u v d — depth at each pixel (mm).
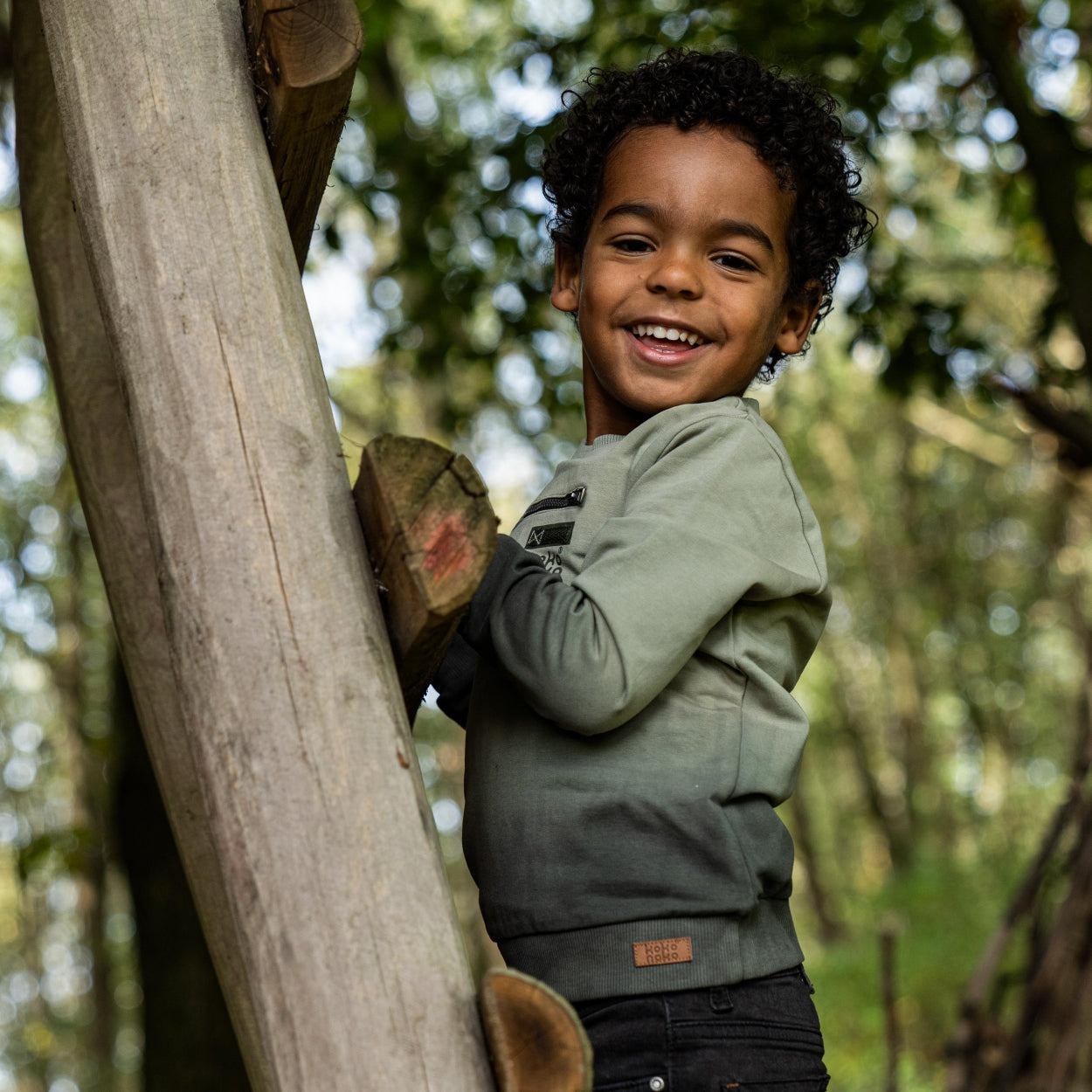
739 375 1720
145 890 4625
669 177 1704
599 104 1864
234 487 1306
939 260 10148
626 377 1706
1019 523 16328
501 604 1477
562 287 1959
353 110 6133
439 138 6203
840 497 17125
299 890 1201
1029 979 4086
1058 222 4867
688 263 1685
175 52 1453
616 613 1431
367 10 6020
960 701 19750
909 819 19031
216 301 1361
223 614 1272
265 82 1466
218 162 1418
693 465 1576
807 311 1901
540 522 1674
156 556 1329
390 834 1224
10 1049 18875
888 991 3859
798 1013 1505
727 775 1494
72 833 4840
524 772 1506
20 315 14164
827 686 20812
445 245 6254
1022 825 17469
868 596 18734
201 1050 4473
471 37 8938
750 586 1514
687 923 1428
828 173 1832
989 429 14398
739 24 5758
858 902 15102
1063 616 16578
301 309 1409
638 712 1472
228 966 1871
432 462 1311
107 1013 14633
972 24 5133
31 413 14703
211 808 1252
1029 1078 3982
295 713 1243
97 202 1416
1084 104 7020
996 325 12758
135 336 1366
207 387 1335
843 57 5852
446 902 1237
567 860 1455
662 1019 1407
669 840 1455
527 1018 1198
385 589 1333
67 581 14484
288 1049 1179
